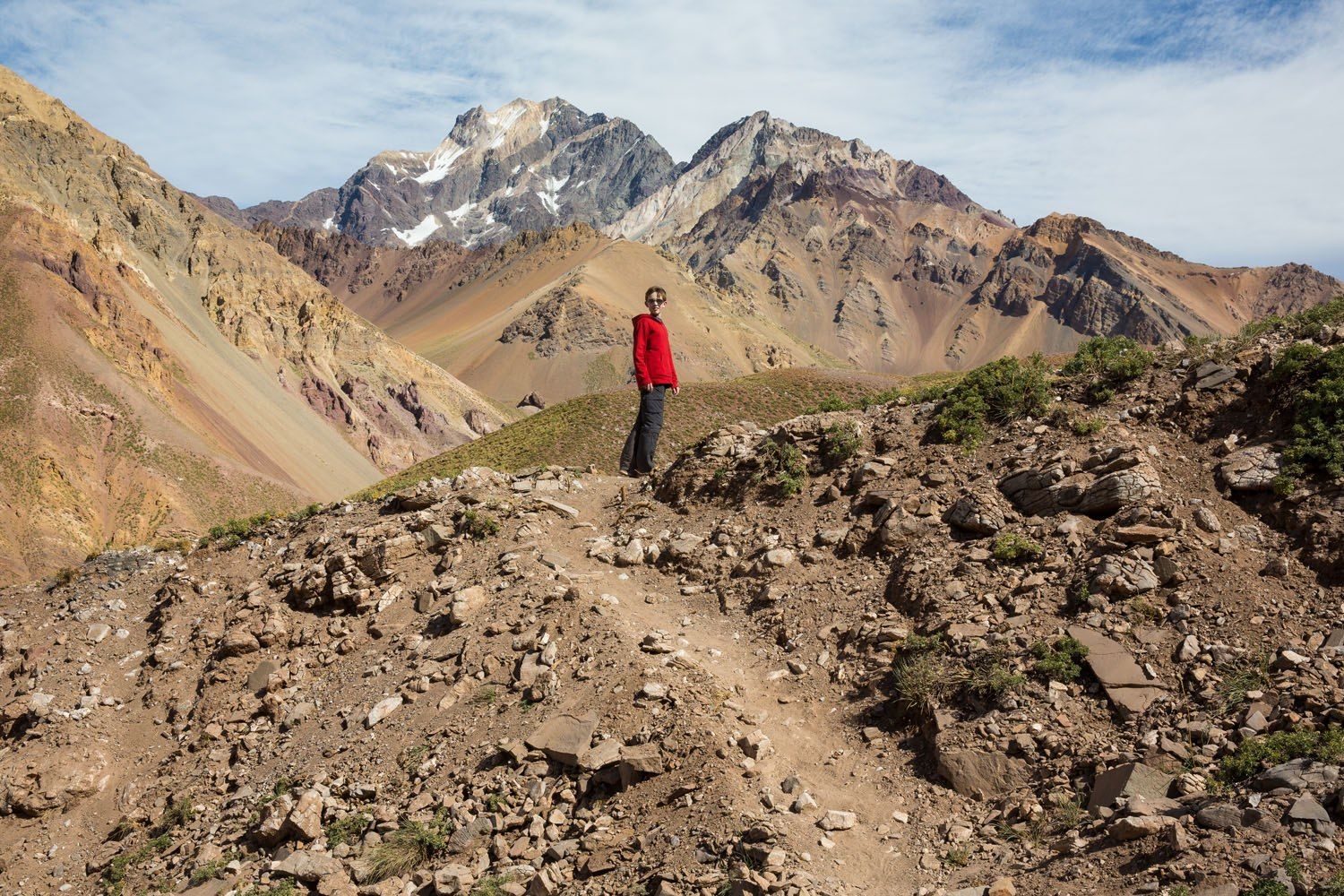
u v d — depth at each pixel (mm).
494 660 11336
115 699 13391
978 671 9375
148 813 11477
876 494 12836
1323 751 7156
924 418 14391
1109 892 6484
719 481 15078
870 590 11523
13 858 11258
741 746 9203
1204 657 8773
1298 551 9555
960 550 11383
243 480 171375
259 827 9883
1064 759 8258
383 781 10156
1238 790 7117
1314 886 5887
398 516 15664
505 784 9430
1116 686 8766
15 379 157875
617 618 11594
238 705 12633
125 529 147500
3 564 128250
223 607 14547
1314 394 10727
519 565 13516
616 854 8344
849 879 7535
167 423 172875
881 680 10008
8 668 14227
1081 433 12352
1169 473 11266
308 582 14008
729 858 7816
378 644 13031
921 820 8156
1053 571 10445
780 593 12070
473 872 8578
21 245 186250
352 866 9023
